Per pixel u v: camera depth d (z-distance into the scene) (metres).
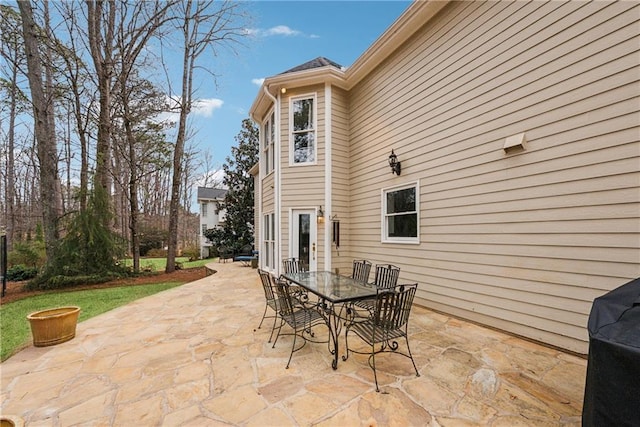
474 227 3.89
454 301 4.17
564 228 2.97
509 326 3.46
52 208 7.66
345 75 6.40
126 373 2.62
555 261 3.04
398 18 4.77
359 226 6.44
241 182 17.48
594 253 2.76
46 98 8.45
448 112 4.28
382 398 2.20
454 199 4.18
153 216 21.56
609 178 2.66
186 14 9.77
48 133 7.75
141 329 3.78
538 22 3.18
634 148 2.51
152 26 9.04
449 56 4.27
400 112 5.24
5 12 7.50
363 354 2.97
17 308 5.24
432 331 3.61
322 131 6.57
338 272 6.54
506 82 3.50
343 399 2.19
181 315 4.41
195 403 2.16
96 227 7.87
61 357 2.96
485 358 2.85
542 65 3.14
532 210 3.24
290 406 2.10
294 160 6.84
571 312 2.92
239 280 7.62
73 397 2.26
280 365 2.74
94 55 8.49
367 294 3.00
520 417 1.97
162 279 8.58
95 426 1.92
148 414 2.04
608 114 2.66
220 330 3.72
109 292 6.67
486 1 3.74
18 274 8.17
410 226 5.06
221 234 17.06
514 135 3.41
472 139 3.92
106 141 8.75
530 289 3.26
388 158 5.52
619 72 2.59
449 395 2.23
